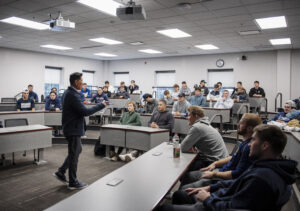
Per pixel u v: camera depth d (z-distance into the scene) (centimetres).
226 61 1098
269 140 129
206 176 199
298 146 307
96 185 162
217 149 257
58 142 600
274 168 123
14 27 719
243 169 182
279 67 981
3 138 365
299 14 552
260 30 700
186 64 1201
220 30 712
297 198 268
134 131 409
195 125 262
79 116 302
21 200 282
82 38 859
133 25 681
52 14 591
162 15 586
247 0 482
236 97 810
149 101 674
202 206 153
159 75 1300
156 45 961
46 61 1207
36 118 584
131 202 137
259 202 119
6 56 1068
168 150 269
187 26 679
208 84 1160
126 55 1248
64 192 304
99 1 514
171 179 176
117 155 460
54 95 659
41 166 413
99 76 1452
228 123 677
